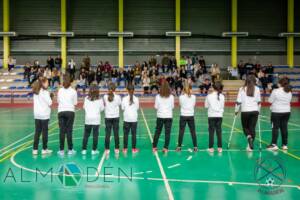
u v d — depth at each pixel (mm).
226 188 5668
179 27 32438
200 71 29797
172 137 11164
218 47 32938
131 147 9367
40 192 5480
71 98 8281
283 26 32656
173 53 32688
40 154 8367
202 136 11359
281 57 32969
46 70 28016
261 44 32969
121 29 32156
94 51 32562
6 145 9656
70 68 29406
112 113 8344
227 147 9281
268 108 23266
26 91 29062
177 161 7609
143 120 16219
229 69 31312
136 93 28828
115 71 29219
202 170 6828
